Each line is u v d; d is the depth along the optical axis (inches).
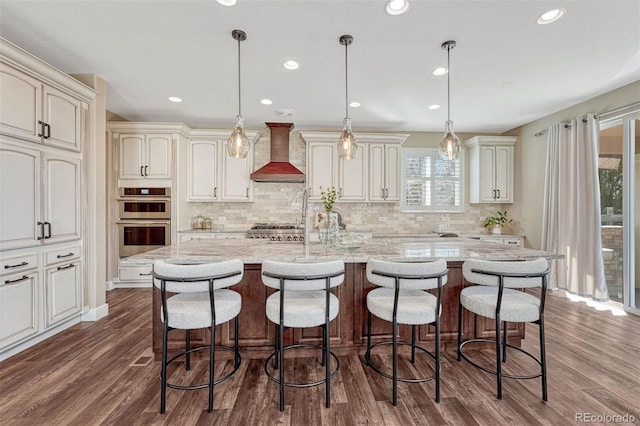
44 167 99.7
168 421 65.4
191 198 180.9
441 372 84.4
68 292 110.1
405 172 203.8
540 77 120.7
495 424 64.4
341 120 178.4
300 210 197.0
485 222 202.1
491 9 79.7
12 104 89.1
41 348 97.1
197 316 68.2
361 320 92.2
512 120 178.2
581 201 142.9
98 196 123.0
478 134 206.2
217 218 195.0
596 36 91.9
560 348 97.6
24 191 93.3
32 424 64.0
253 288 90.3
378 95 139.6
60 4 79.0
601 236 138.3
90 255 120.0
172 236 167.2
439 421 65.4
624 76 119.9
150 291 161.8
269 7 79.6
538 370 85.0
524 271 71.3
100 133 123.2
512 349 97.8
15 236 90.6
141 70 116.2
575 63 109.1
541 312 72.6
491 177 194.1
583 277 142.8
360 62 109.0
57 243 105.1
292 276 67.4
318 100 146.4
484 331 96.4
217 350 90.2
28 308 95.0
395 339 71.6
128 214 167.0
